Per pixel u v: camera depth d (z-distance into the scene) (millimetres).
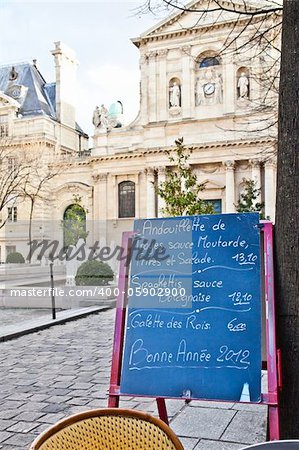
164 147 40750
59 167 44094
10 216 42094
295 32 3938
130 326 4027
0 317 15008
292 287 3900
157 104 41750
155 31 41594
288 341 3895
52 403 6336
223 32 39094
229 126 38906
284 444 2457
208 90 40312
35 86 51250
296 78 3938
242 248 4055
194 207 14273
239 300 3900
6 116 47906
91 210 44406
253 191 31031
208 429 5137
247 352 3730
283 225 3967
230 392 3641
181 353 3846
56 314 14648
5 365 8516
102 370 8109
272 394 3564
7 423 5605
